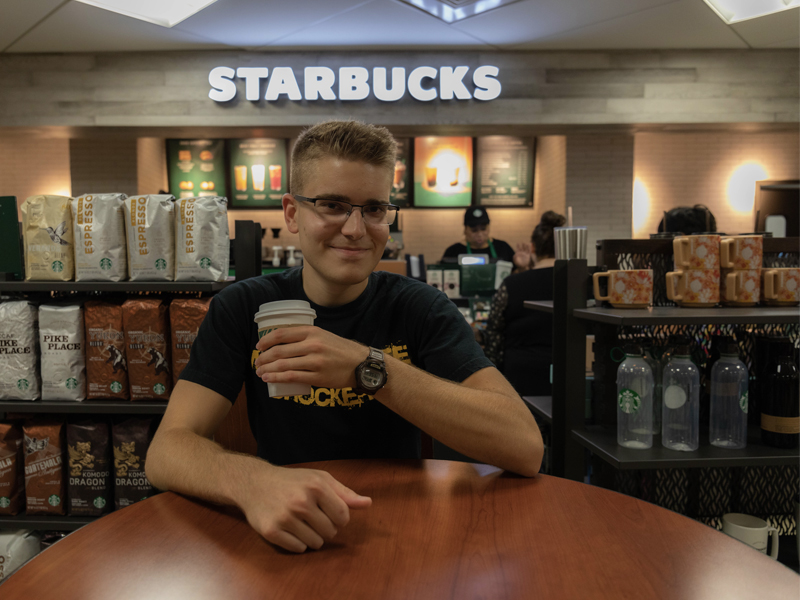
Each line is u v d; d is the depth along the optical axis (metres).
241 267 2.30
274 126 4.85
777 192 5.63
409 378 0.95
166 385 2.12
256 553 0.72
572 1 3.92
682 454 1.65
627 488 2.11
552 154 6.21
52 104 4.77
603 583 0.65
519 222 6.80
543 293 2.61
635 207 6.55
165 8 3.98
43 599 0.62
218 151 6.45
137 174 5.84
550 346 2.61
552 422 2.02
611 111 4.88
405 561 0.70
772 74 4.87
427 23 4.29
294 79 4.78
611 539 0.76
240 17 4.12
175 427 1.03
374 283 1.32
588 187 5.71
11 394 2.15
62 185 6.48
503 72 4.88
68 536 0.77
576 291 1.92
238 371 1.21
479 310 3.60
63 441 2.22
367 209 1.08
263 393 1.24
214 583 0.65
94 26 4.24
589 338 2.49
